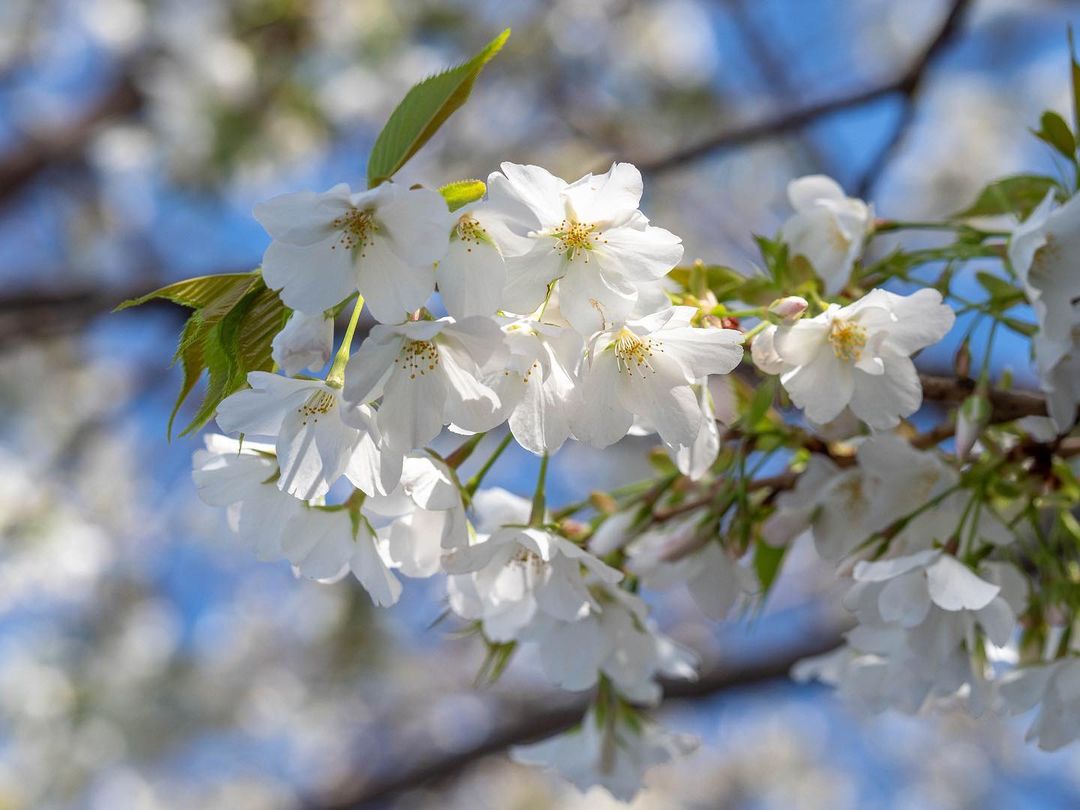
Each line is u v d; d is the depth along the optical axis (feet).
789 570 28.58
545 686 28.99
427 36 25.54
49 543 26.37
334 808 23.73
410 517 6.24
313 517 6.08
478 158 26.32
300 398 5.40
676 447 5.67
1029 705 6.94
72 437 28.25
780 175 26.55
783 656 19.44
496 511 6.85
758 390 6.59
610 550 7.00
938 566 6.39
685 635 27.61
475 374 5.25
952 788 35.53
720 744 35.19
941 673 6.71
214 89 22.18
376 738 30.55
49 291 17.97
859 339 6.04
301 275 5.04
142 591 29.35
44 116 23.30
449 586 6.50
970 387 7.19
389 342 5.07
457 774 22.58
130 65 23.34
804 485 7.04
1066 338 6.60
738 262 25.63
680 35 27.48
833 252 7.14
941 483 6.79
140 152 22.98
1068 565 7.38
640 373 5.69
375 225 5.07
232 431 5.31
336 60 23.13
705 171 26.66
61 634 28.53
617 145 26.14
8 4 25.23
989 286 7.14
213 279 5.21
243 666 29.68
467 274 5.08
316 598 29.81
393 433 5.16
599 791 31.27
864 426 6.87
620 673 7.12
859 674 7.50
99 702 27.71
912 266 7.34
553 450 5.40
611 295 5.32
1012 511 7.54
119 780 28.84
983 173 28.96
